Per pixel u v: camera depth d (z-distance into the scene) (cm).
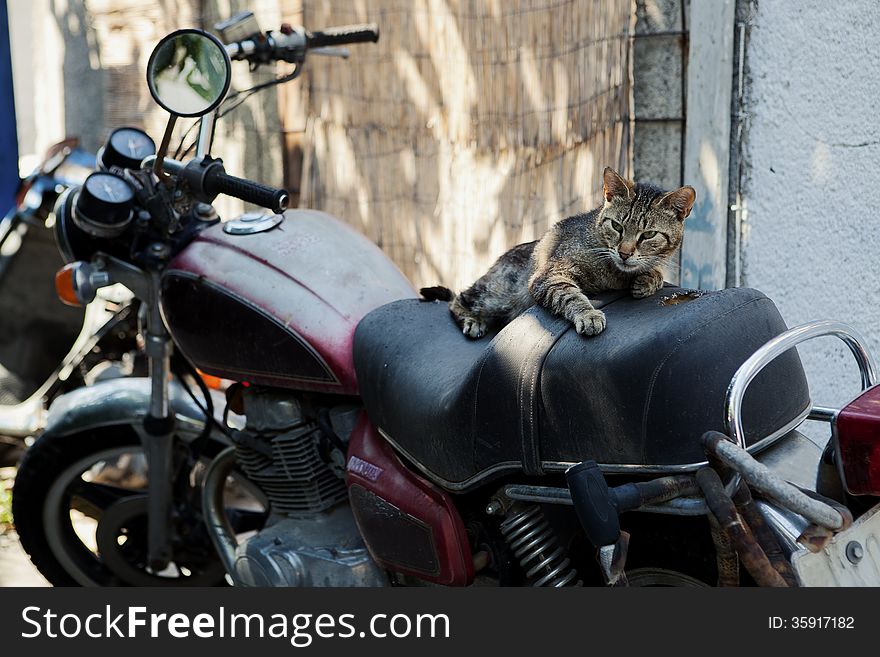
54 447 290
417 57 402
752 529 170
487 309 235
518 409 193
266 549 245
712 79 307
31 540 301
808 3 307
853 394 336
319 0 431
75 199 254
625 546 177
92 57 567
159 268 260
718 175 307
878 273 349
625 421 180
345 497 253
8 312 397
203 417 287
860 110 332
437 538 216
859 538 176
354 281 248
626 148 336
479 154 388
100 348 376
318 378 238
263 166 455
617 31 332
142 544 306
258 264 248
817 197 322
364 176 425
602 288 239
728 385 177
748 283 308
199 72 226
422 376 218
